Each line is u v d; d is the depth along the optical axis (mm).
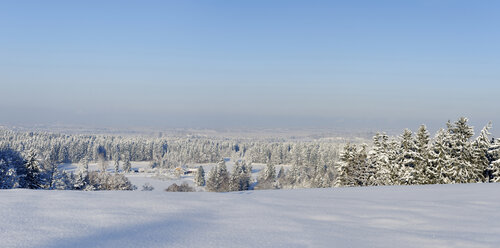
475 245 4145
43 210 5109
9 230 4000
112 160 186250
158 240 3871
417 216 5863
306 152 170000
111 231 4188
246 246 3777
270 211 5945
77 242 3693
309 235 4371
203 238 4031
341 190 9828
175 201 6445
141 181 113688
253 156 193750
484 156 30703
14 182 34969
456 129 31219
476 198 8031
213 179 88188
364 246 4000
